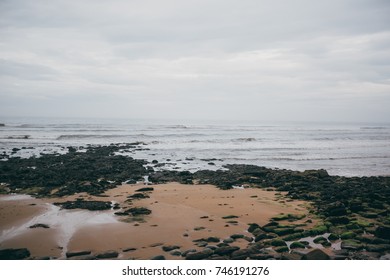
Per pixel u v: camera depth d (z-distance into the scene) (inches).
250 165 1626.5
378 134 4402.1
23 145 2295.8
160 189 1073.5
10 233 635.5
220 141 2866.6
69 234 633.0
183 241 592.1
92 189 1039.6
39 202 880.9
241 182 1213.7
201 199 934.4
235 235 605.6
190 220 722.8
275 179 1256.8
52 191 1020.5
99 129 3941.9
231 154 2089.1
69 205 835.4
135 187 1102.4
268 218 740.7
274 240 571.2
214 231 647.1
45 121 6107.3
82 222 706.8
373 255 516.7
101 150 2053.4
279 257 506.0
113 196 959.0
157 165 1599.4
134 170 1402.6
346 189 1064.8
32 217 741.3
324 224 673.6
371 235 612.1
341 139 3442.4
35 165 1482.5
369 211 783.7
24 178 1183.6
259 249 541.3
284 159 1923.0
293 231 632.4
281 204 876.0
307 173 1317.7
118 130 3878.0
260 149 2345.0
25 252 530.3
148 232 641.6
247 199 938.7
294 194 984.9
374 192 1013.2
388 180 1268.5
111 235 625.3
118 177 1251.2
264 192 1053.2
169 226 679.1
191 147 2407.7
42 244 580.1
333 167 1691.7
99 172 1331.2
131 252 544.1
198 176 1325.0
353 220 705.6
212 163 1689.2
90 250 553.3
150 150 2203.5
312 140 3218.5
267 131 4527.6
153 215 760.3
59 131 3472.0
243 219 733.3
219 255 518.9
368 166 1729.8
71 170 1355.8
